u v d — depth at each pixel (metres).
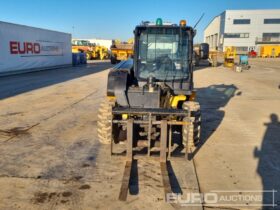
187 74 5.69
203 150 5.55
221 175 4.52
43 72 21.55
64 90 12.75
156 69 5.72
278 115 8.60
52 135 6.28
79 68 26.20
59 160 4.93
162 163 4.72
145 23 5.77
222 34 78.69
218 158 5.18
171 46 5.64
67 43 27.45
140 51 5.70
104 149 5.45
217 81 17.56
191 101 5.59
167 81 5.70
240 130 6.95
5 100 10.21
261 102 10.70
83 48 43.22
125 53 31.23
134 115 5.01
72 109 8.91
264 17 74.25
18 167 4.62
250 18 74.81
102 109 5.38
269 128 7.18
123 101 5.02
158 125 5.07
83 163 4.82
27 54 20.30
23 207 3.53
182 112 4.70
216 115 8.51
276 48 62.22
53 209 3.50
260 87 14.92
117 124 5.18
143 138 5.25
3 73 17.77
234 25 75.94
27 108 8.97
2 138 6.04
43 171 4.50
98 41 60.53
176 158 4.88
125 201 3.69
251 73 23.58
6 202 3.63
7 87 13.36
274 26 74.31
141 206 3.60
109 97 5.34
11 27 18.09
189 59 5.64
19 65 19.44
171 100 5.49
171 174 4.50
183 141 5.26
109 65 30.73
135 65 5.73
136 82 5.79
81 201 3.68
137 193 3.91
